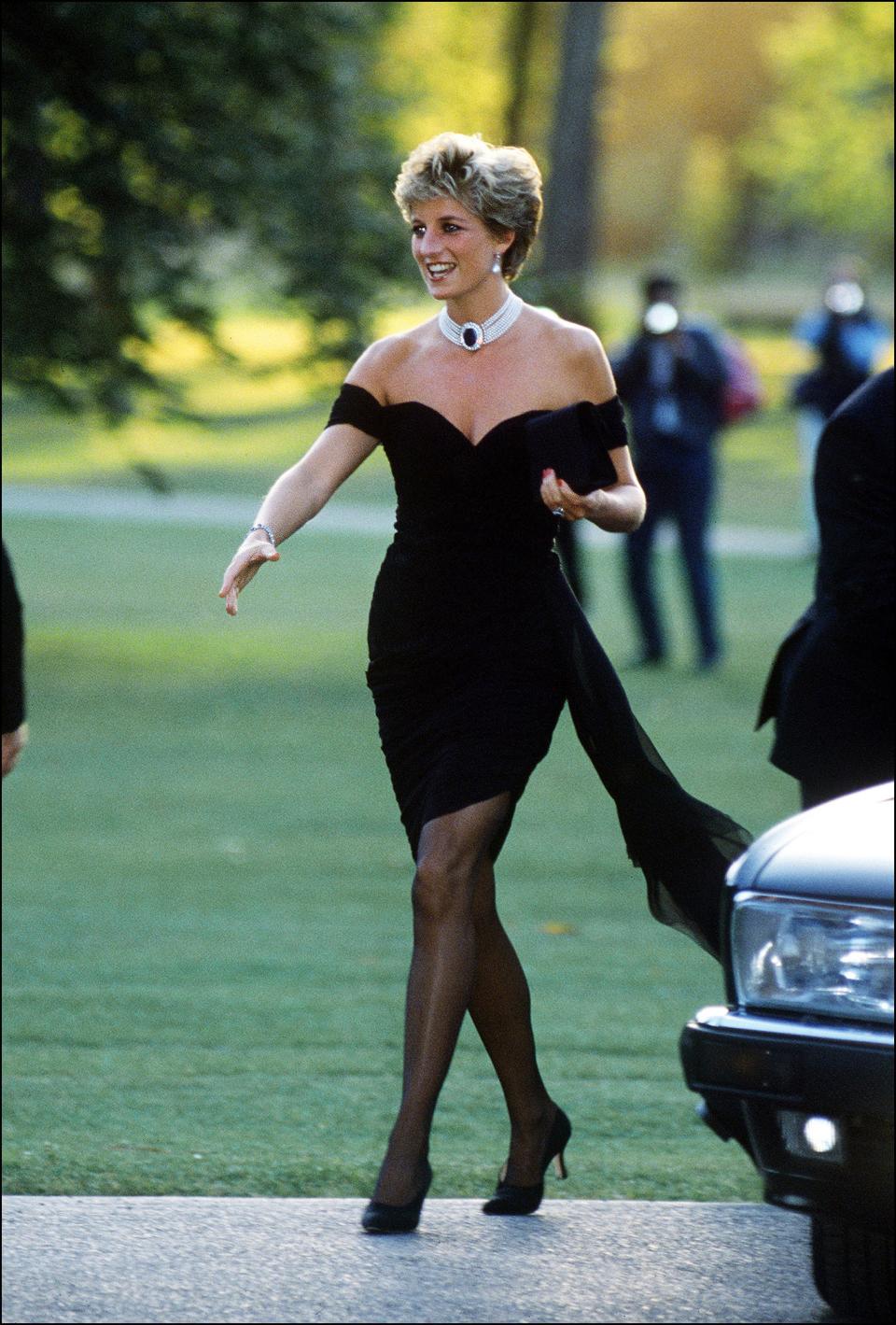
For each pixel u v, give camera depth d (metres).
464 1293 12.67
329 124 49.56
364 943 24.84
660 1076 19.16
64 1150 16.41
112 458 103.31
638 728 13.85
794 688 16.14
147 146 46.66
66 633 54.75
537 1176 14.21
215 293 51.09
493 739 13.66
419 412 13.81
